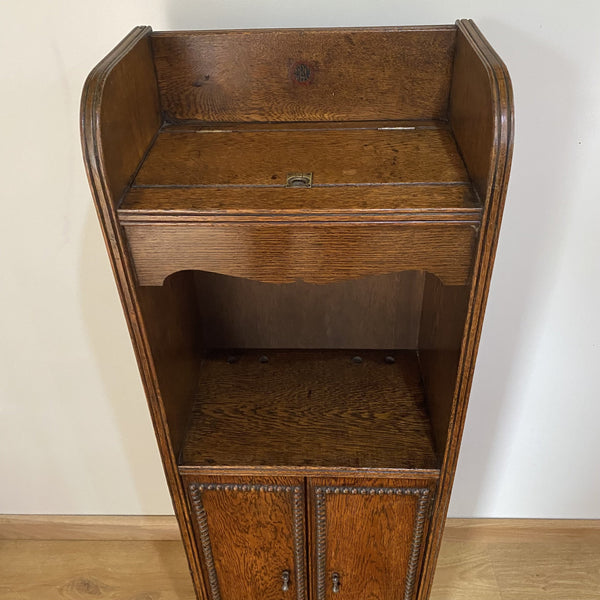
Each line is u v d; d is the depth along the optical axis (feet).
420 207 2.42
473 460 5.15
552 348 4.36
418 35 2.91
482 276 2.54
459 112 2.83
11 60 3.27
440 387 3.29
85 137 2.26
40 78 3.33
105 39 3.24
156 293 2.97
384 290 3.88
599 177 3.57
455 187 2.54
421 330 3.94
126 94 2.59
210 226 2.51
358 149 2.87
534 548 5.49
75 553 5.55
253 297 3.94
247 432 3.57
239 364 4.04
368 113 3.13
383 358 4.08
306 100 3.11
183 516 3.62
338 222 2.48
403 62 2.98
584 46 3.17
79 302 4.23
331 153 2.84
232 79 3.06
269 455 3.43
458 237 2.52
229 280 3.86
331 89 3.07
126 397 4.83
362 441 3.51
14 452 5.18
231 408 3.73
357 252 2.58
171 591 5.24
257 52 2.98
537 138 3.46
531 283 4.03
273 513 3.62
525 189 3.64
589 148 3.47
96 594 5.24
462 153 2.75
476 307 2.64
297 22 3.20
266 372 3.97
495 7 3.10
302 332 4.10
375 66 3.00
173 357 3.31
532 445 5.00
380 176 2.64
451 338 2.98
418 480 3.41
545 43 3.18
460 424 3.06
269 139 2.99
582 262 3.92
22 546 5.60
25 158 3.57
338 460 3.40
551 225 3.77
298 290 3.89
